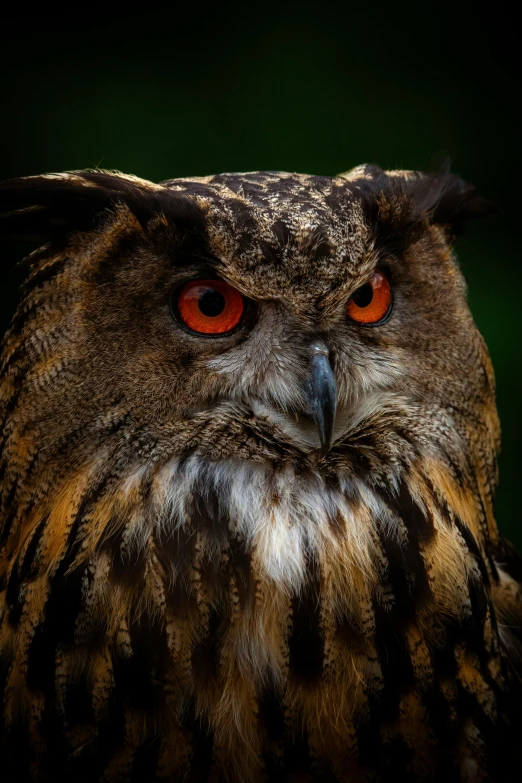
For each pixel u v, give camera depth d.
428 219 2.52
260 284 2.48
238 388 2.49
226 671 2.46
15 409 2.49
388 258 2.50
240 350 2.49
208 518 2.48
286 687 2.47
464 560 2.49
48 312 2.49
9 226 2.51
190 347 2.49
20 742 2.48
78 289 2.48
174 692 2.46
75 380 2.48
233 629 2.47
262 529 2.48
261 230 2.48
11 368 2.50
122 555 2.47
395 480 2.49
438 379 2.51
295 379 2.49
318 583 2.47
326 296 2.49
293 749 2.47
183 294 2.49
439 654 2.48
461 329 2.52
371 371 2.50
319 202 2.49
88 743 2.47
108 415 2.48
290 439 2.49
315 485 2.49
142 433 2.48
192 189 2.50
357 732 2.47
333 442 2.50
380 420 2.50
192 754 2.47
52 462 2.49
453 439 2.51
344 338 2.50
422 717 2.48
